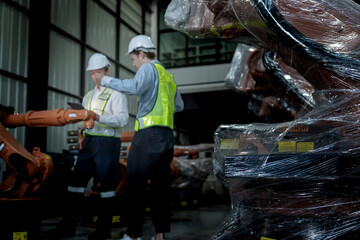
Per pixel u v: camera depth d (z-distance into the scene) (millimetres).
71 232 3170
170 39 12711
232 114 13250
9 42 6750
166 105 2230
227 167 1517
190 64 12039
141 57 2422
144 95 2213
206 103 12734
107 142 2975
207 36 1965
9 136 2699
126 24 11039
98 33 9672
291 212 1430
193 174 6902
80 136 3875
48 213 2584
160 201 2246
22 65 7008
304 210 1405
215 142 1640
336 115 1425
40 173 2723
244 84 3795
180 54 12648
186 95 12656
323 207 1372
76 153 5098
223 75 11648
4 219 2275
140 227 2121
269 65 2738
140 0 12039
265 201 1495
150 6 12797
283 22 1505
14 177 2670
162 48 12734
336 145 1379
